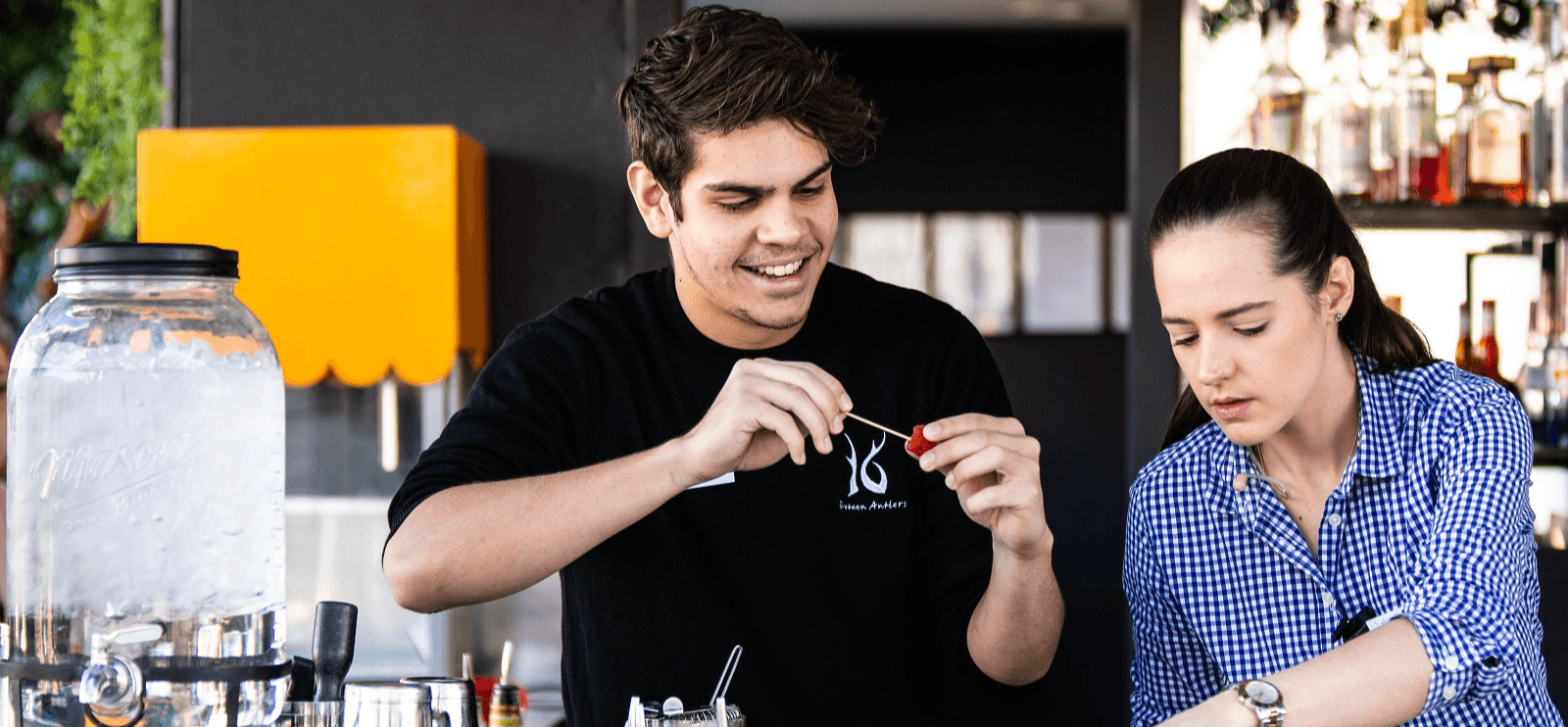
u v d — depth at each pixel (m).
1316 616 1.34
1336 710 1.05
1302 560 1.33
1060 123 4.16
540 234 2.78
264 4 2.77
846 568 1.37
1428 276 2.70
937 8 3.75
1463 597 1.12
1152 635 1.44
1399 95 2.60
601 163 2.78
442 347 2.52
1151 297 2.61
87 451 0.92
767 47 1.16
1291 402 1.21
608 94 2.78
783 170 1.17
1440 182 2.59
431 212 2.52
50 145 3.79
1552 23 2.61
